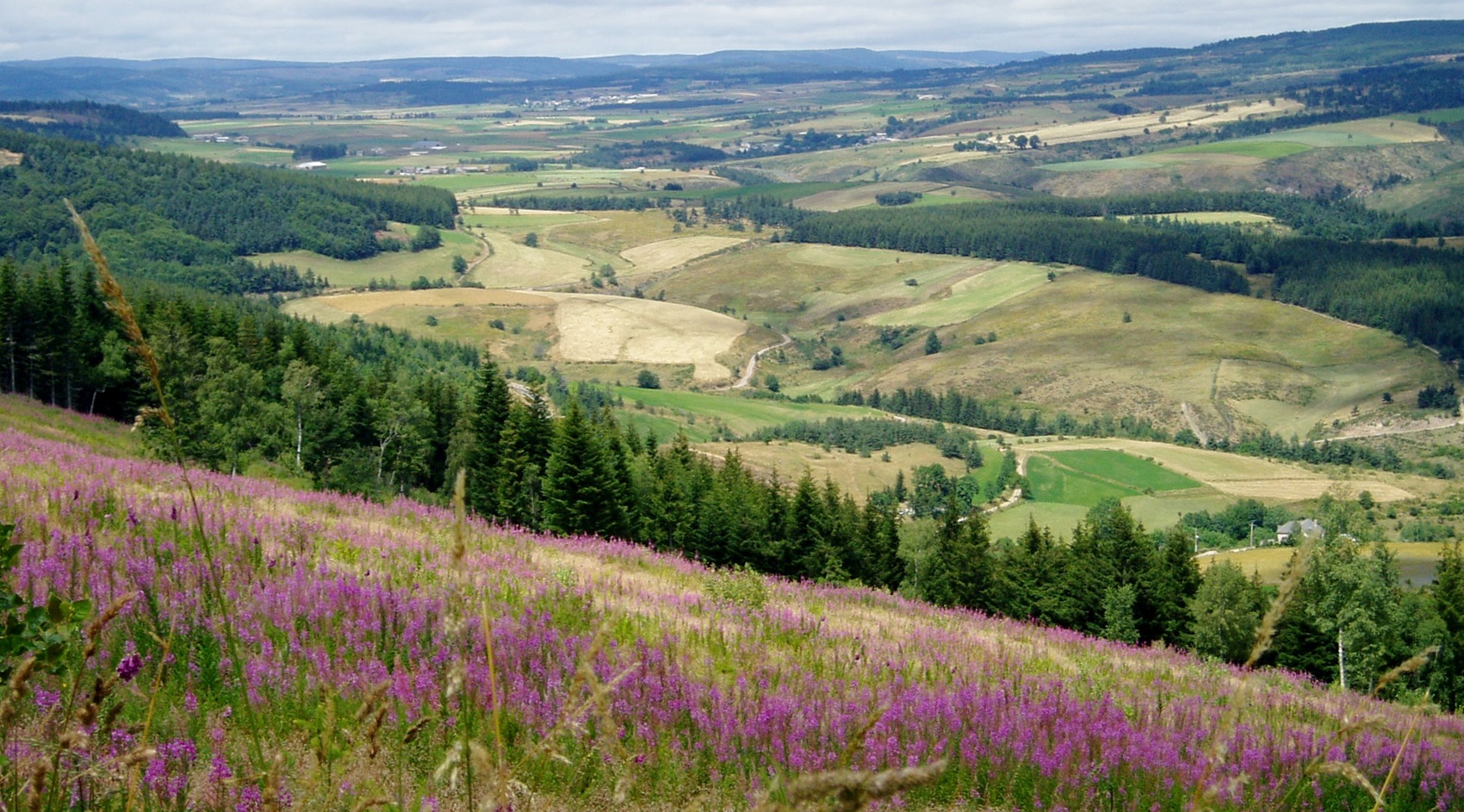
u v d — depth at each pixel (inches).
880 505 6250.0
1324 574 1763.0
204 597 466.0
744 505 2716.5
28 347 3383.4
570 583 665.6
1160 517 6771.7
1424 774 483.5
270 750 324.2
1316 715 642.8
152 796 280.1
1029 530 2974.9
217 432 1791.3
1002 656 713.6
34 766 217.3
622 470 2716.5
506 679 427.2
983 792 417.7
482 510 2906.0
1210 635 2172.7
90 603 272.2
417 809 271.9
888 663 606.2
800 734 425.4
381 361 6259.8
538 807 279.6
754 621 685.3
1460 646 1737.2
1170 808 414.0
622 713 415.8
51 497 661.3
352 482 2370.8
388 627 481.7
